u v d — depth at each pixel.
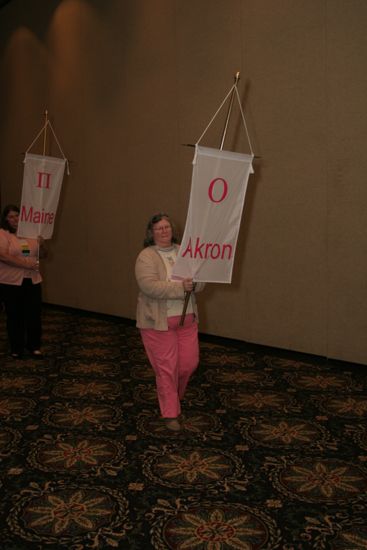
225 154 2.88
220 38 5.18
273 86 4.77
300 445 2.96
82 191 7.11
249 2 4.89
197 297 5.64
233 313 5.32
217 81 5.25
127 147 6.36
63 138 7.35
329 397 3.74
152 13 5.87
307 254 4.65
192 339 3.13
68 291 7.56
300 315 4.75
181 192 5.76
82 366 4.63
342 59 4.25
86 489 2.51
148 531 2.17
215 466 2.73
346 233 4.36
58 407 3.63
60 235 7.58
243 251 5.16
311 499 2.39
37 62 7.68
